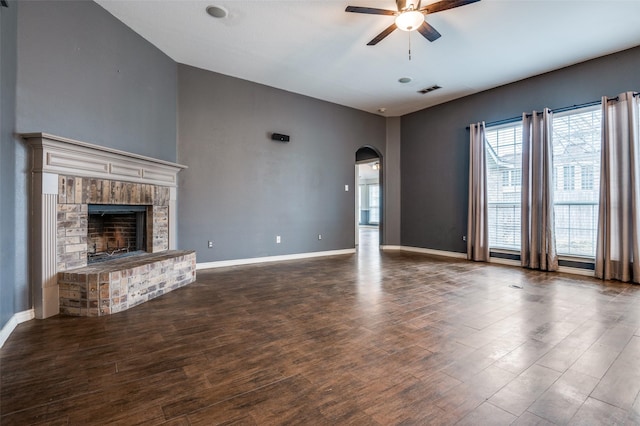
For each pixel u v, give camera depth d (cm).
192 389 171
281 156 589
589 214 464
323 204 651
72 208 302
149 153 417
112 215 421
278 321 275
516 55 450
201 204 499
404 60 471
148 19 369
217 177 515
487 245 573
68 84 307
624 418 147
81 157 309
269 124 573
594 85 455
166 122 452
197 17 365
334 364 200
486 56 454
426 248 696
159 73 438
